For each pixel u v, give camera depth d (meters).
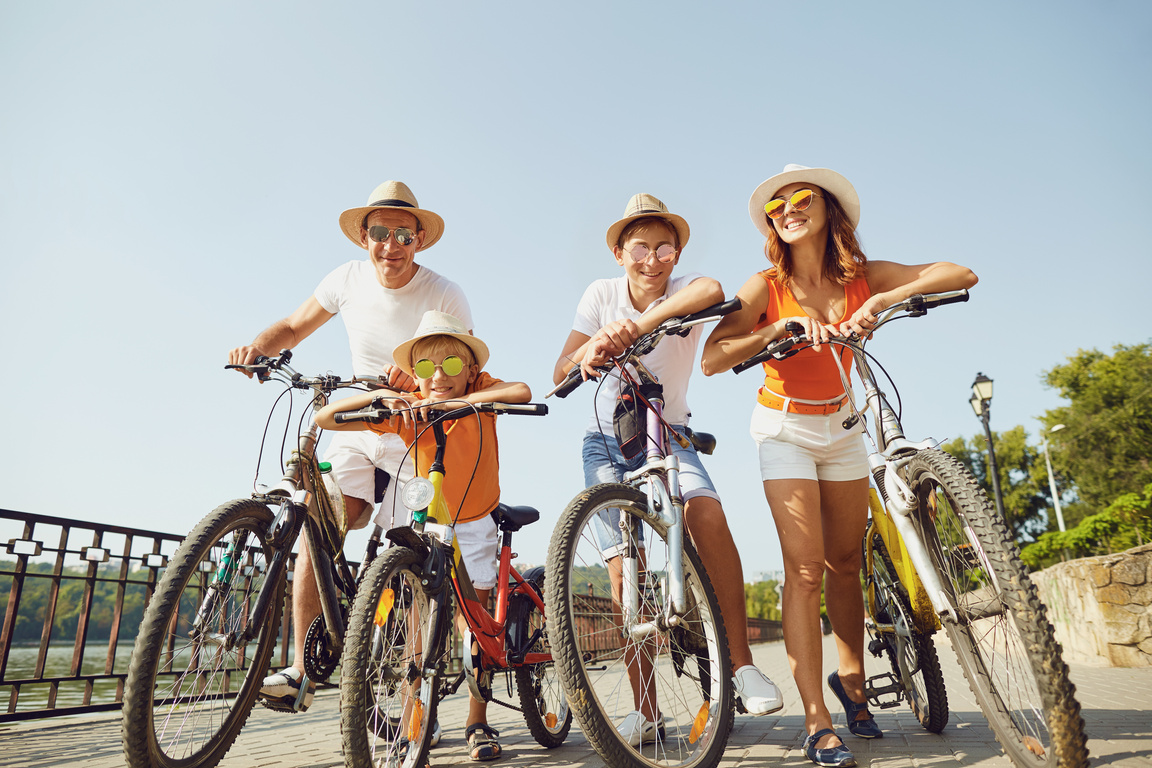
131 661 2.07
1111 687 4.87
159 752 2.12
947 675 4.90
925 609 2.80
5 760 3.18
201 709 2.35
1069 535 25.53
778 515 2.85
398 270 3.83
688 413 3.49
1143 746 2.46
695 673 2.51
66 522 4.86
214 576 2.40
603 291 3.51
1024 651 1.83
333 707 5.37
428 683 2.58
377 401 2.76
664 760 2.28
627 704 2.66
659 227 3.29
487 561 3.11
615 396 3.35
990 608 2.02
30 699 6.89
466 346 3.08
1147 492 24.09
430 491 2.58
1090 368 39.38
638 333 2.66
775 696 2.62
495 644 2.98
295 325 4.10
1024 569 1.83
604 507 2.43
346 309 4.05
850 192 2.99
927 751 2.67
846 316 3.00
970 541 2.05
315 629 2.73
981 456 46.53
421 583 2.50
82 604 4.93
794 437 2.91
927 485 2.24
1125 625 6.68
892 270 3.01
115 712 5.15
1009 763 2.33
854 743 2.97
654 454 2.67
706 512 2.99
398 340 3.96
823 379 2.92
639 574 2.56
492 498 3.10
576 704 2.08
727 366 2.87
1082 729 1.70
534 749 3.40
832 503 3.03
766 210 3.02
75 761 3.14
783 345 2.59
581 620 2.31
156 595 2.15
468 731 3.17
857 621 3.19
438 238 4.11
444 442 2.76
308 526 2.78
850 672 3.18
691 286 2.88
